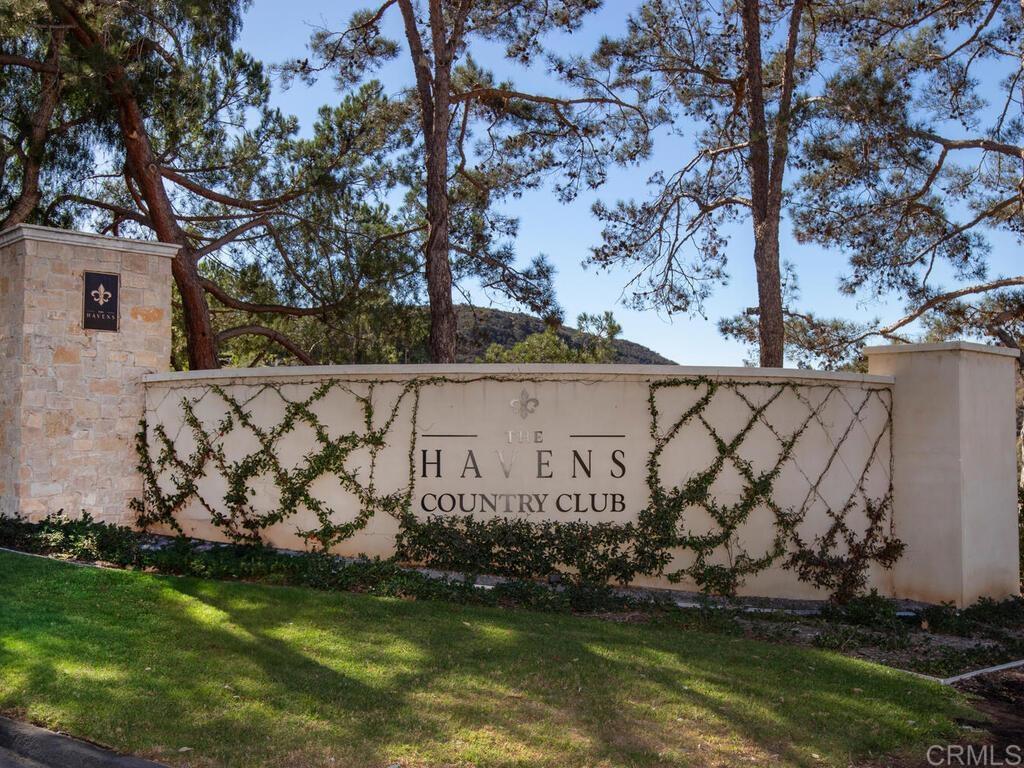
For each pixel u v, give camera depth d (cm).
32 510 1202
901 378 1141
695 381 1067
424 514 1072
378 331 2102
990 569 1119
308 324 2414
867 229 1917
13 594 792
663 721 552
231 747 490
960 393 1090
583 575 1022
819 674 680
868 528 1114
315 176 1891
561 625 774
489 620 773
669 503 1048
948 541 1085
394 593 855
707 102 1814
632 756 495
